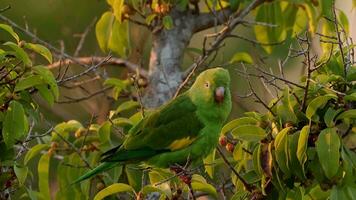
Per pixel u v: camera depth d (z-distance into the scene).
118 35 13.65
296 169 9.45
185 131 10.49
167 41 13.45
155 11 12.93
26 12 17.12
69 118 16.47
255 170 9.62
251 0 14.08
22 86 9.69
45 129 15.29
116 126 11.74
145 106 13.24
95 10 17.31
